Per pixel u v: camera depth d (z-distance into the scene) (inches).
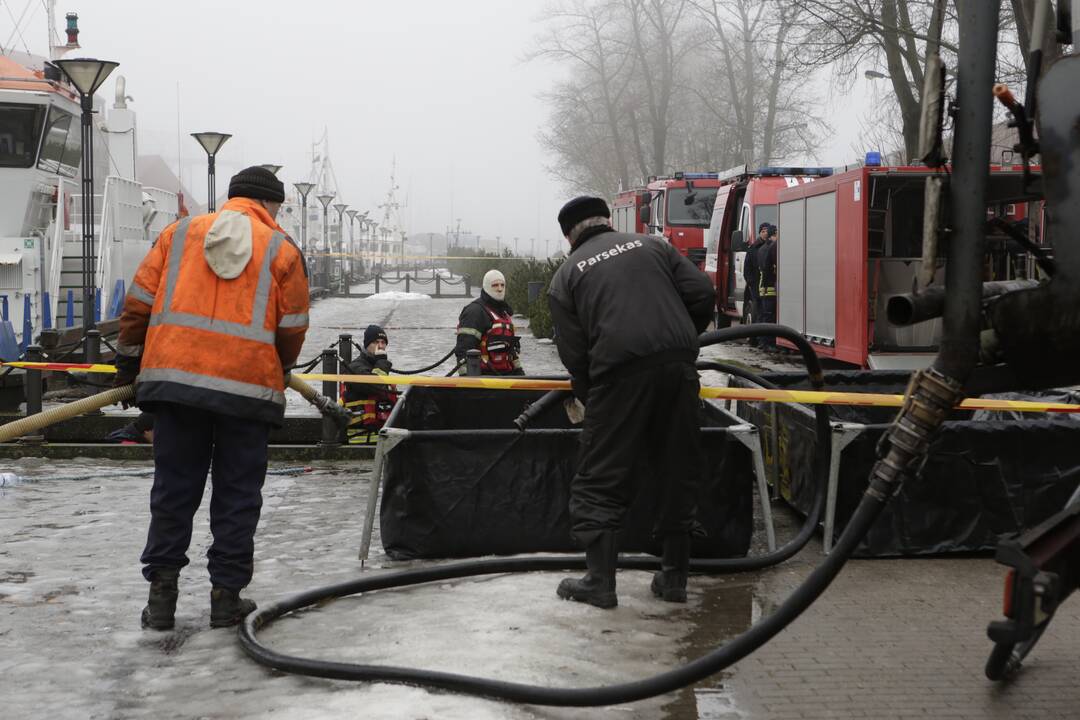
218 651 185.0
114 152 915.4
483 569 228.1
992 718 157.0
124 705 161.8
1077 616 202.7
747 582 225.3
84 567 239.6
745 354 792.9
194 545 259.1
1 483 333.1
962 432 242.1
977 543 243.9
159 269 201.3
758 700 163.6
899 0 1019.9
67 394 549.6
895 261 593.6
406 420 285.1
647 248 208.8
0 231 693.3
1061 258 131.8
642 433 204.7
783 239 748.0
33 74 732.0
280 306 202.5
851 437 243.1
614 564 207.2
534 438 242.8
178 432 197.2
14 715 158.4
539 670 173.5
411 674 166.4
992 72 133.4
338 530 274.1
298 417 418.3
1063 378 139.6
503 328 388.5
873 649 185.5
